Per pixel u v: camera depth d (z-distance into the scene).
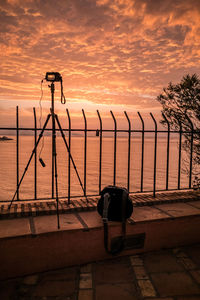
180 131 4.29
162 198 4.02
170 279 2.56
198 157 5.17
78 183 24.19
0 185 22.33
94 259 2.90
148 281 2.52
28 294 2.30
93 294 2.30
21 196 18.33
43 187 21.98
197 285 2.46
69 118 3.47
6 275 2.51
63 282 2.49
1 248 2.47
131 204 3.09
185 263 2.90
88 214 3.31
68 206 3.46
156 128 4.03
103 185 23.23
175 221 3.26
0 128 3.24
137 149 83.25
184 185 23.39
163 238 3.22
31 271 2.60
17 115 3.30
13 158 46.59
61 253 2.72
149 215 3.29
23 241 2.54
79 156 54.03
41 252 2.62
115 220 3.04
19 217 3.12
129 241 3.06
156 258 3.02
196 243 3.43
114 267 2.80
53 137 3.10
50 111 3.24
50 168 35.47
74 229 2.74
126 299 2.24
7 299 2.23
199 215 3.40
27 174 29.62
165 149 85.69
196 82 4.83
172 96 5.14
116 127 3.81
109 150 75.25
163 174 30.45
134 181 25.52
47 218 3.10
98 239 2.88
